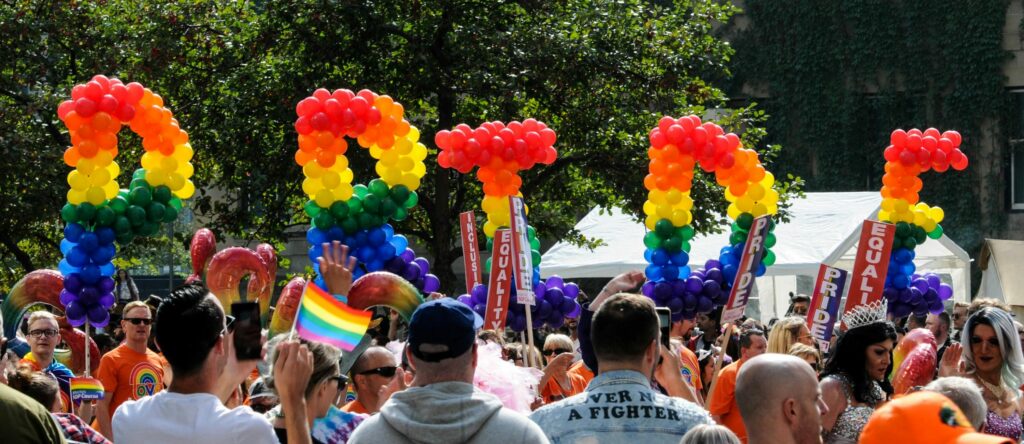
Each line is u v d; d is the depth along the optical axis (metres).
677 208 9.18
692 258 17.27
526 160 8.87
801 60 31.06
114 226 8.19
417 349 3.73
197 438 3.88
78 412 7.57
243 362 4.37
